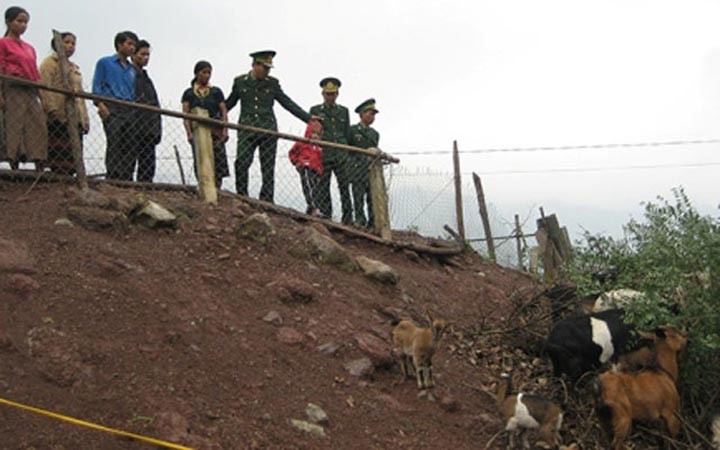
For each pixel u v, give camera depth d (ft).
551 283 26.18
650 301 18.97
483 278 28.68
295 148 26.45
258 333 17.65
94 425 12.88
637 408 17.13
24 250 17.11
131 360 14.99
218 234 21.44
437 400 17.54
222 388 15.31
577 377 19.13
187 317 17.03
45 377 13.85
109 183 22.62
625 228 21.34
